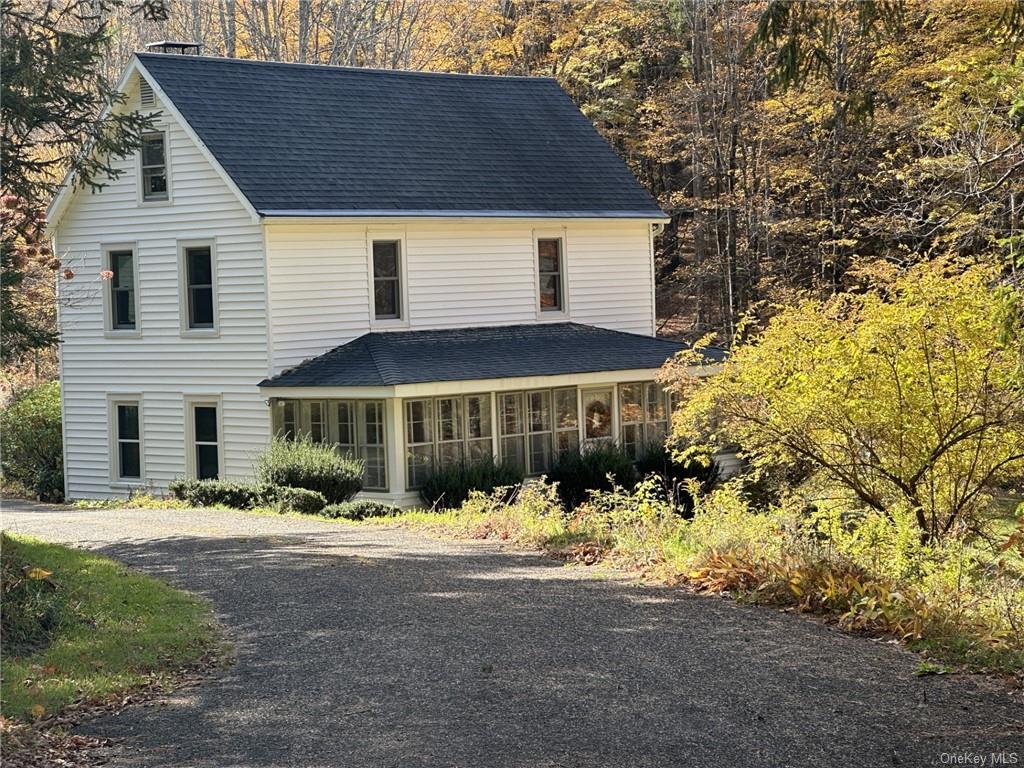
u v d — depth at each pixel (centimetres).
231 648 982
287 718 791
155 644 975
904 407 1348
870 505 1445
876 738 743
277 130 2639
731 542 1295
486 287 2786
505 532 1598
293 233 2506
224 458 2600
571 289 2927
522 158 2952
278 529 1753
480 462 2473
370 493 2420
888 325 1339
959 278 1360
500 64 4219
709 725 765
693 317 4194
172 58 2647
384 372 2373
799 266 3625
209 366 2603
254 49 4447
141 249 2686
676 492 2475
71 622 1027
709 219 3844
